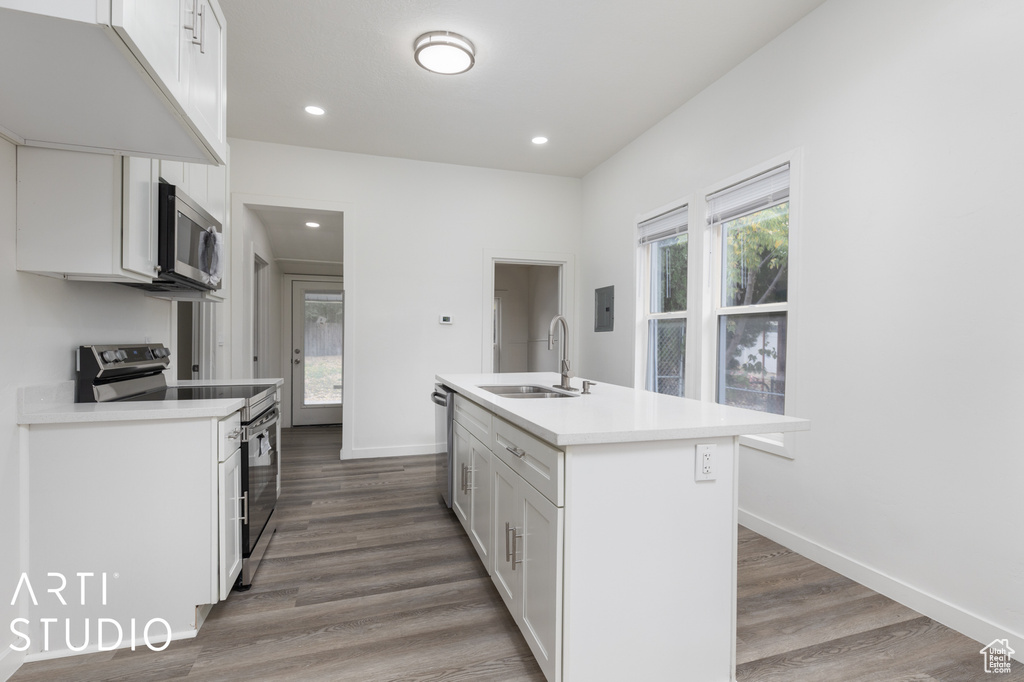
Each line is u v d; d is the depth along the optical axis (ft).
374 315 14.19
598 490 4.50
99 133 5.03
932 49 6.19
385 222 14.25
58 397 5.95
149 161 6.14
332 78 9.93
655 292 12.50
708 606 4.90
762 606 6.46
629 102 10.94
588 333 15.62
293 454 14.57
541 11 7.87
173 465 5.71
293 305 19.26
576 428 4.47
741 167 9.32
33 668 5.19
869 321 6.95
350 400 13.99
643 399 6.71
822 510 7.64
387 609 6.35
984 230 5.66
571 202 16.11
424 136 12.84
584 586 4.48
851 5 7.20
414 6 7.76
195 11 4.82
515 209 15.52
